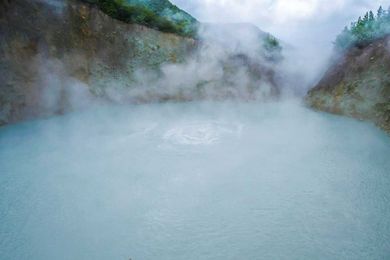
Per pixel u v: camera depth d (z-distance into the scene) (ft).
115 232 30.86
